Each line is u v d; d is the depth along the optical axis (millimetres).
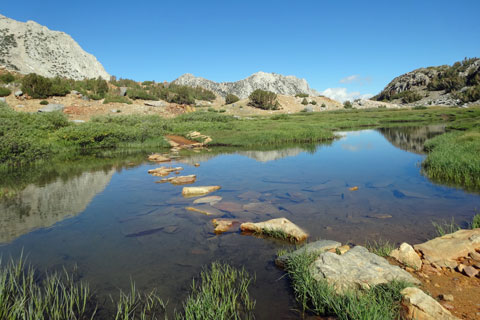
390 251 4309
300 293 3465
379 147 18875
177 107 48812
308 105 75500
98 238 5305
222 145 21766
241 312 3174
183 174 11312
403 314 2857
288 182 9680
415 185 8922
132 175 11305
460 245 4094
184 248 4852
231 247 4875
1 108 23594
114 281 3861
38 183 10039
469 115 46062
